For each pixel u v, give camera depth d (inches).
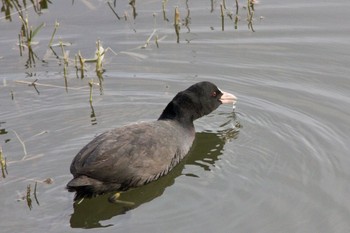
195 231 452.8
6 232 453.7
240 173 521.0
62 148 552.7
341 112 601.6
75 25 759.7
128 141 504.4
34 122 596.4
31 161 534.9
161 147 519.8
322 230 452.4
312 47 706.2
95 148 491.5
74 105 624.7
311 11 767.7
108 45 720.3
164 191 504.4
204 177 521.7
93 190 483.2
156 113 609.6
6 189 499.8
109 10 785.6
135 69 682.8
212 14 772.6
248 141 569.3
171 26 753.6
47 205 482.0
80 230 459.2
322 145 552.7
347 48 700.7
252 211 471.8
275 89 647.1
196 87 590.9
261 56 698.2
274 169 523.2
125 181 494.0
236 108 625.0
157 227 459.2
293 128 580.7
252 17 763.4
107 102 628.7
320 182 504.4
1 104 626.8
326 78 658.8
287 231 451.5
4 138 570.3
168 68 683.4
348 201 482.3
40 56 709.3
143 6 794.8
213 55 703.1
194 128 586.2
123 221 469.7
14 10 792.9
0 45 726.5
